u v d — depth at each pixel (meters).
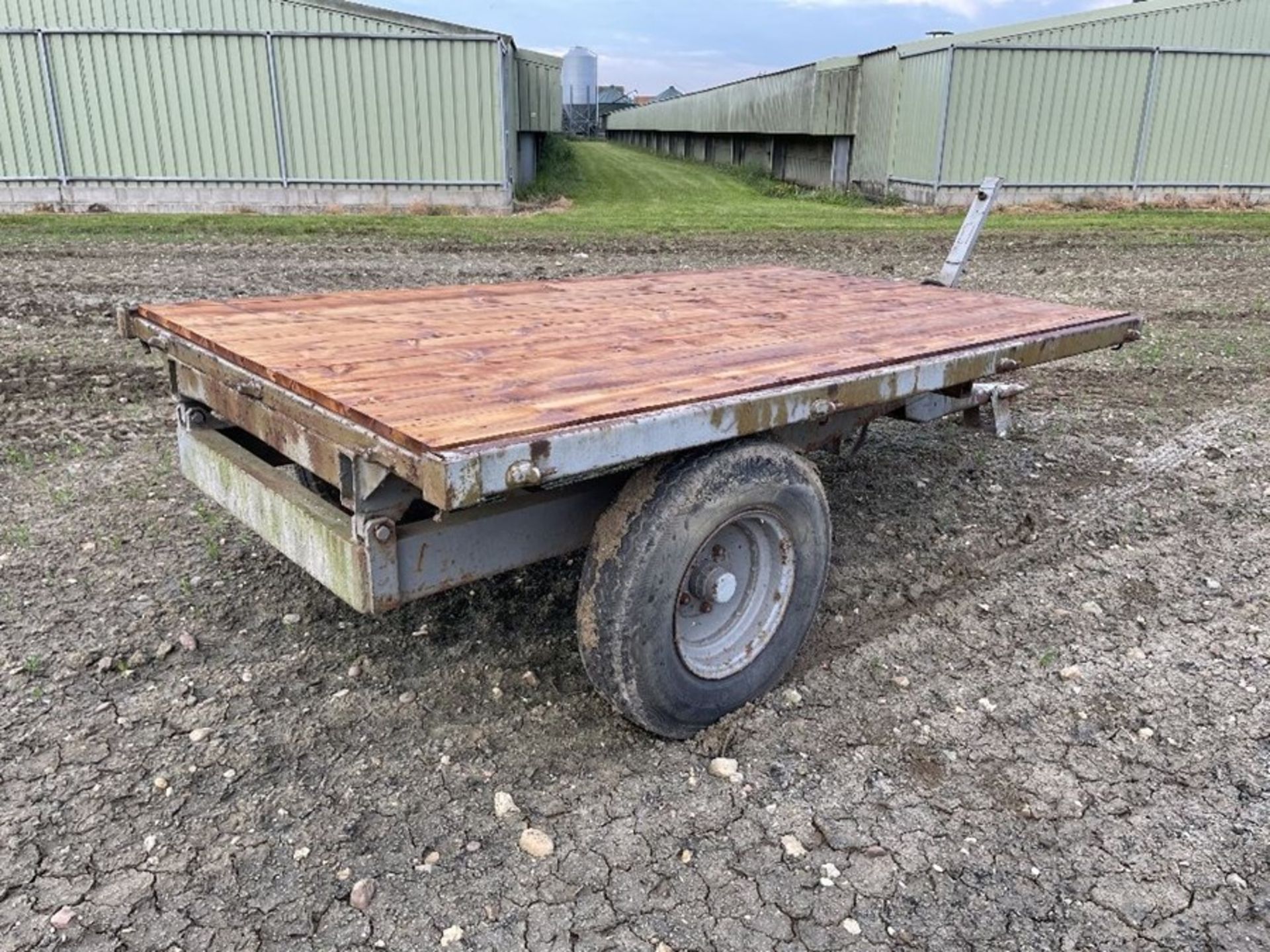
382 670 3.26
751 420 2.62
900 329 3.76
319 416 2.49
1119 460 5.39
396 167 16.89
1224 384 6.86
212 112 16.36
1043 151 18.09
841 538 4.37
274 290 9.26
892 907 2.37
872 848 2.55
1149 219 16.14
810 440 3.30
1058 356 3.87
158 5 15.80
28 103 16.06
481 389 2.59
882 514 4.64
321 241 12.55
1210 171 18.73
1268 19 17.95
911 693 3.25
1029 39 17.31
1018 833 2.63
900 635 3.60
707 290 4.78
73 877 2.38
